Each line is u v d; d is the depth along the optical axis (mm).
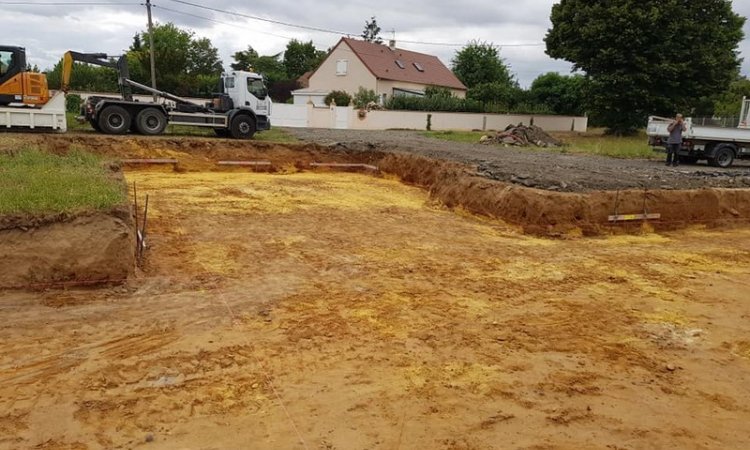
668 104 32000
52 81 35625
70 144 15695
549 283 7699
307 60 64688
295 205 12438
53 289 6383
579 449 4004
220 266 7812
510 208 11289
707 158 19828
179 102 20172
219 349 5293
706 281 8016
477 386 4824
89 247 6520
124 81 19344
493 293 7207
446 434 4113
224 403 4402
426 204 13445
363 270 7922
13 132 17031
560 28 33188
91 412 4203
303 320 6055
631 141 30969
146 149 16906
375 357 5277
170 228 9812
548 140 28797
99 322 5742
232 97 20984
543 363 5309
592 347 5707
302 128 31500
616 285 7719
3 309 5859
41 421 4066
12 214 6309
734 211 12344
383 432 4105
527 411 4469
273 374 4883
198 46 57469
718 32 31656
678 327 6305
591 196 11203
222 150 17906
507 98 45406
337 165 18656
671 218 11742
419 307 6602
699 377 5172
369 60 46281
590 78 35531
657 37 31188
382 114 36750
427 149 19469
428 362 5227
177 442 3896
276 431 4062
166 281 7039
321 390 4652
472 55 58219
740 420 4480
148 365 4938
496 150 22219
